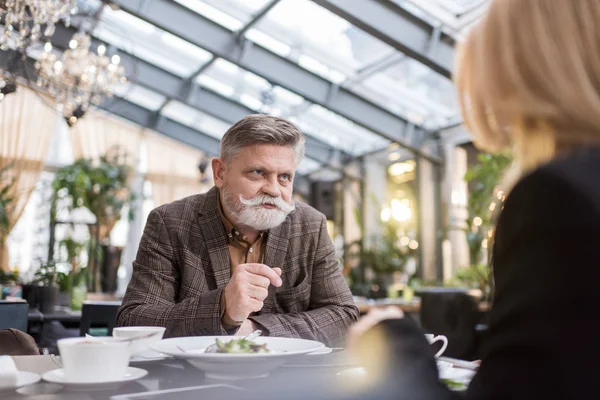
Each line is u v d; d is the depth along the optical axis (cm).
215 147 944
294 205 171
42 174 898
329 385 69
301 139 156
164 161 974
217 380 83
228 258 157
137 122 901
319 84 643
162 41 676
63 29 645
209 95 783
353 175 818
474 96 62
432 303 336
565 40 54
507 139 63
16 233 840
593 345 45
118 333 102
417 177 665
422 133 662
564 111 54
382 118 657
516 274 49
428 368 60
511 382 47
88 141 916
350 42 559
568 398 45
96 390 74
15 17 355
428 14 477
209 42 603
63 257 568
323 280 163
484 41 60
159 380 82
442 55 499
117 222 884
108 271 590
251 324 132
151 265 151
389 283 628
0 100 445
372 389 60
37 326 346
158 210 161
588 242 46
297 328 135
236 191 152
